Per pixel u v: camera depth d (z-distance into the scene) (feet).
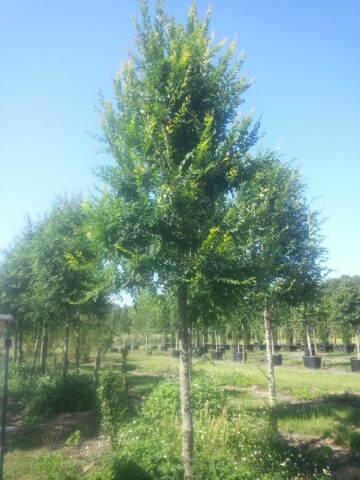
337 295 71.82
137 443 18.65
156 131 16.80
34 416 30.68
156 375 60.54
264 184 25.89
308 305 27.66
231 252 14.84
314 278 25.95
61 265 35.94
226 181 17.74
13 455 22.08
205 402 27.22
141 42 18.58
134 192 15.92
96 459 20.97
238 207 15.81
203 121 17.65
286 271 25.54
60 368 69.26
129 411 30.94
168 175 15.21
